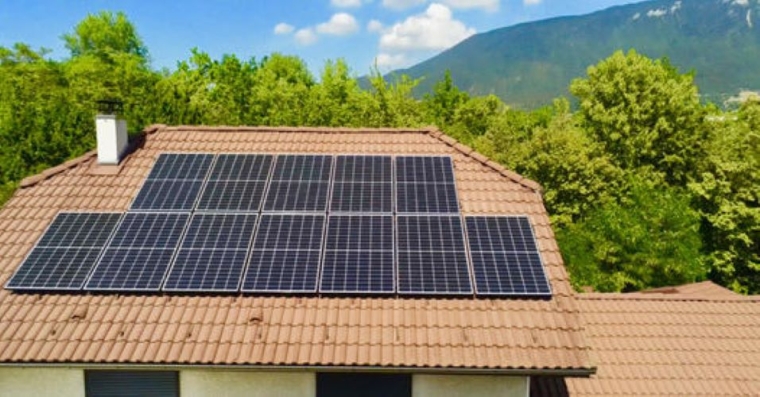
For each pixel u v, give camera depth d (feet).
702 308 49.32
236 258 39.17
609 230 88.38
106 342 34.24
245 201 44.04
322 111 123.03
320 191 45.06
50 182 45.75
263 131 52.19
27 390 35.73
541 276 38.14
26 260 38.65
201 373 35.99
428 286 37.24
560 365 33.50
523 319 35.88
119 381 36.09
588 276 85.15
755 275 109.50
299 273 38.04
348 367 33.53
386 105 128.57
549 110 249.55
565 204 104.58
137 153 49.21
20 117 88.28
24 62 145.79
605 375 43.32
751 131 111.24
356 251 39.81
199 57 178.09
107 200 44.27
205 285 37.14
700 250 105.70
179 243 40.29
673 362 44.32
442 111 215.51
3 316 35.58
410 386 36.52
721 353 45.14
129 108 99.25
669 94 118.52
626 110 122.31
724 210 103.24
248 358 33.53
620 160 121.70
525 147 108.99
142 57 206.18
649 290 62.13
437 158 48.78
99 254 39.27
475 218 42.98
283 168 47.44
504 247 40.37
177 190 44.91
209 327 35.22
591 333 46.52
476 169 48.08
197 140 51.13
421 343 34.45
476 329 35.27
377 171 47.21
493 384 36.27
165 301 36.70
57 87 119.85
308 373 36.06
